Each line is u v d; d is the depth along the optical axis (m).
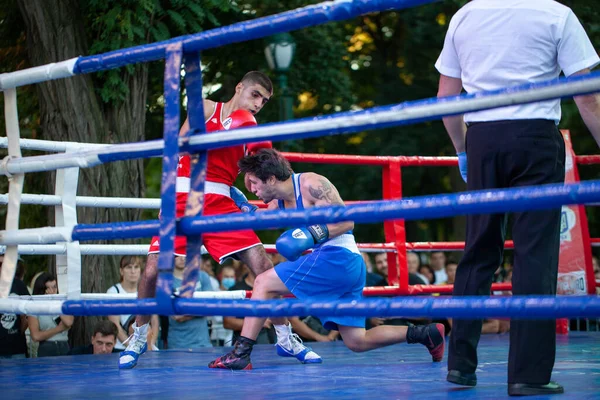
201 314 2.34
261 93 4.07
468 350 2.91
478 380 3.18
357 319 3.93
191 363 4.39
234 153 4.10
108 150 2.67
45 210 8.35
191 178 2.53
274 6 10.12
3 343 5.59
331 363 4.23
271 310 2.23
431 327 4.03
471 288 2.84
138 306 2.44
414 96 13.29
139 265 6.29
